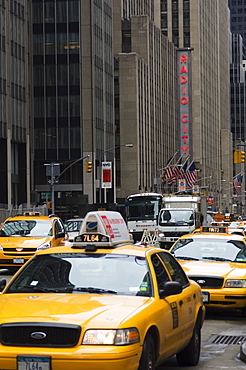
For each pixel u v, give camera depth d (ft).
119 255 27.73
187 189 285.43
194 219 139.23
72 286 26.53
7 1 209.05
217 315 48.03
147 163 333.01
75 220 113.60
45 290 26.53
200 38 463.01
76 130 259.19
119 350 21.93
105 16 281.54
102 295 25.76
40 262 28.14
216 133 540.93
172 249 51.75
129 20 353.51
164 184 345.72
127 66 313.53
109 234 28.81
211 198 351.46
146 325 23.57
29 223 77.51
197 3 451.12
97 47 268.00
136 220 153.48
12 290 26.96
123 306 24.20
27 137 223.30
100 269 27.22
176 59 417.28
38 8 261.44
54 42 260.42
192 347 30.96
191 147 404.98
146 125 334.44
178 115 407.85
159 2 454.81
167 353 26.84
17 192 223.30
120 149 312.50
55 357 21.86
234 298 44.62
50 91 260.62
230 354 34.45
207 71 496.23
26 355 22.00
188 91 405.59
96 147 262.06
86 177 257.75
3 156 206.39
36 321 22.47
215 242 51.62
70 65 260.01
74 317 22.80
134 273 26.94
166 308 26.23
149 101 340.39
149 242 134.41
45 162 259.39
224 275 45.42
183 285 30.83
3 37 205.98
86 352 21.81
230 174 584.81
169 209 139.74
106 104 279.49
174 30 452.76
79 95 259.39
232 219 189.57
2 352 22.16
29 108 260.21
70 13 259.80
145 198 154.10
